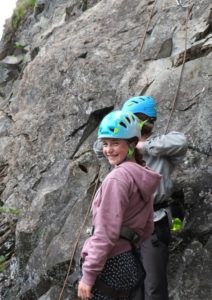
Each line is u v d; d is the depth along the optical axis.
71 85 11.62
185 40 10.42
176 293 7.93
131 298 6.07
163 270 7.25
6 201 11.55
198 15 11.02
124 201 5.83
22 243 10.30
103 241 5.68
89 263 5.66
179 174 8.66
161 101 9.66
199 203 8.30
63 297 9.06
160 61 10.65
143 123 7.61
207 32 10.56
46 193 10.46
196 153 8.77
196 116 9.10
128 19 12.42
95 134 10.74
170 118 9.32
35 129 11.88
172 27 11.16
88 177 10.24
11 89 16.83
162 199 7.47
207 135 8.79
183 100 9.42
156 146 7.47
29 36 17.53
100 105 10.80
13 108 13.41
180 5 11.49
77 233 9.40
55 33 14.35
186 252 8.09
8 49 18.06
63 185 10.40
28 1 18.44
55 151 11.17
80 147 10.80
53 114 11.69
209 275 7.81
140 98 7.76
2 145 12.86
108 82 11.09
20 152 11.93
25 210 11.08
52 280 9.32
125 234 5.93
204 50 10.02
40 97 12.35
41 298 9.38
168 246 8.20
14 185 11.68
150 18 11.74
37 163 11.41
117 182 5.88
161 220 7.42
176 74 9.85
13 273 10.35
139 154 6.45
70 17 15.16
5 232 11.20
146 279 7.20
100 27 12.69
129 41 11.73
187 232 8.20
